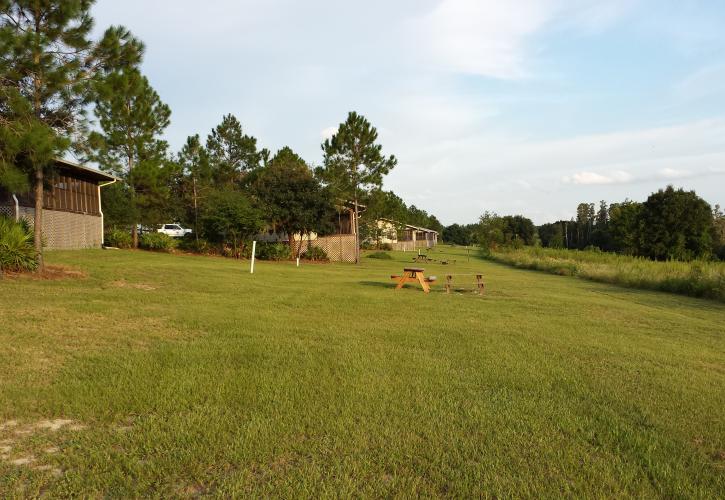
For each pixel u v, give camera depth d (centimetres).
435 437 372
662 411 450
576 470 328
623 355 674
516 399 465
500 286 1738
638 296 1644
